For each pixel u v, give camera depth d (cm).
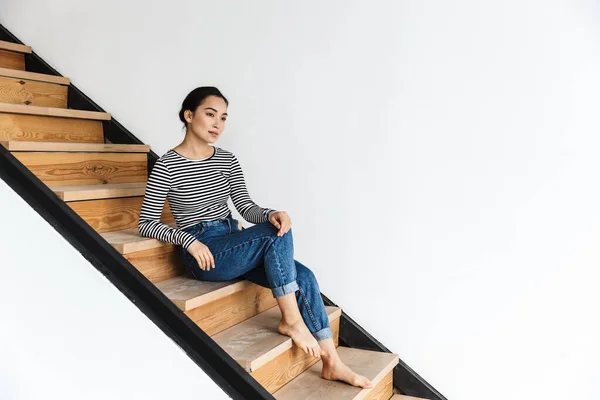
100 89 300
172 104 285
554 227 226
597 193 220
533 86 226
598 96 219
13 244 170
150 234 208
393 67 243
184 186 213
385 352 248
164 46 284
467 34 233
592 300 222
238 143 270
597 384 223
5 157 167
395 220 246
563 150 224
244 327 217
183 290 204
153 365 167
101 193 225
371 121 247
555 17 222
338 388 205
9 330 170
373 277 251
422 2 238
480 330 237
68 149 241
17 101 280
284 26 259
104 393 167
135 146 276
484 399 238
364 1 246
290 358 211
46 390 169
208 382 170
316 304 211
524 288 230
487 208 234
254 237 205
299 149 259
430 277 242
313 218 259
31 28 313
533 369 231
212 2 273
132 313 166
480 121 233
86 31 301
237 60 269
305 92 257
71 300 167
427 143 240
